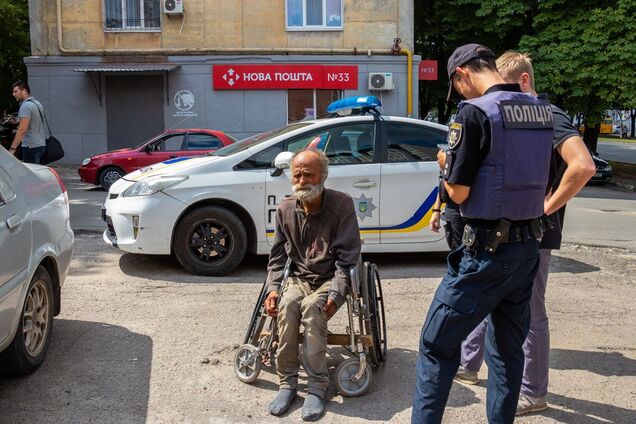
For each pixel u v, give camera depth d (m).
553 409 3.73
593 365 4.36
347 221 3.93
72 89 19.00
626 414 3.69
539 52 19.59
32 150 9.07
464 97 3.18
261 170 6.45
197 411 3.61
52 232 4.19
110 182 14.23
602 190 18.72
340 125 6.65
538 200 2.91
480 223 2.89
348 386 3.82
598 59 18.86
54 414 3.51
